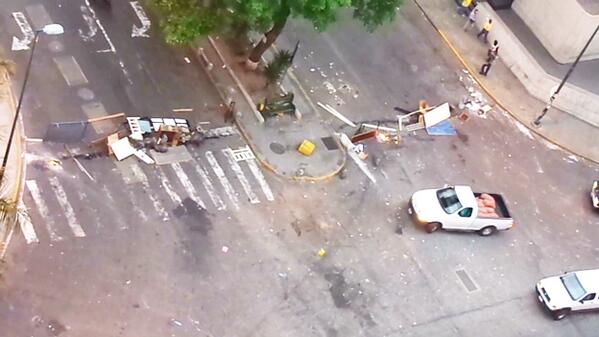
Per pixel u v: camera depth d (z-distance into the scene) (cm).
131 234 3183
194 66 3838
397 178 3703
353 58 4172
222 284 3142
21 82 3512
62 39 3722
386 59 4228
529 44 4409
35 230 3081
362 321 3177
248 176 3509
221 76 3828
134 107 3591
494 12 4516
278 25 3656
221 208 3369
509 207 3750
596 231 3781
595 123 4250
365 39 4281
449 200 3522
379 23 3734
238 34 3756
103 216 3200
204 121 3641
